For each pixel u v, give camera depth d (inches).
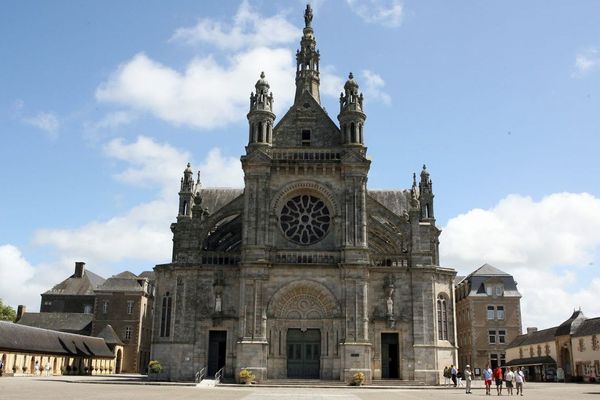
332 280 2348.7
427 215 2790.4
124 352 4244.6
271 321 2315.5
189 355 2356.1
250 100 2564.0
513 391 2057.1
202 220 2517.2
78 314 4468.5
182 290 2421.3
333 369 2279.8
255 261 2331.4
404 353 2349.9
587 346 3198.8
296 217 2480.3
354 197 2425.0
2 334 2780.5
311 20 3198.8
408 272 2428.6
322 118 2586.1
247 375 2188.7
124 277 4480.8
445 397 1621.6
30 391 1528.1
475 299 4109.3
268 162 2445.9
